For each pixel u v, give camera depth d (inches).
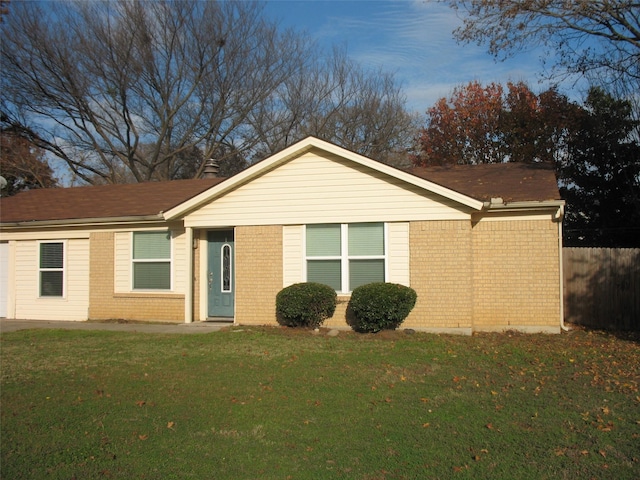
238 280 530.6
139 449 222.8
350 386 308.0
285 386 308.5
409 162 1427.2
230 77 1286.9
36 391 302.8
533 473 197.8
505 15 649.0
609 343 438.0
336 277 510.6
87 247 609.0
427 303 487.2
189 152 1337.4
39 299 625.3
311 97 1395.2
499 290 497.0
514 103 1050.7
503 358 375.2
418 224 491.5
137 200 657.0
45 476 199.9
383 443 226.1
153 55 1246.9
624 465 203.6
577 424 245.0
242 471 202.4
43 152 1332.4
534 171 595.8
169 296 570.6
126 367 354.9
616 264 550.9
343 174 507.8
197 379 324.2
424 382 315.6
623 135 851.4
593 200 885.8
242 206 531.2
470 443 224.8
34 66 1171.9
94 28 1197.1
